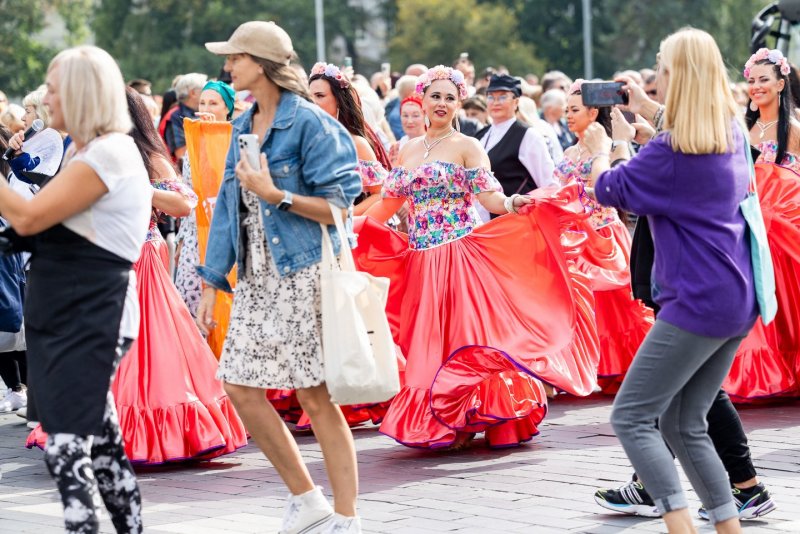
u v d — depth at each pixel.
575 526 6.55
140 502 5.72
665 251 5.48
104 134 5.36
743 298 5.42
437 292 8.56
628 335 10.62
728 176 5.43
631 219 11.66
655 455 5.47
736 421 6.46
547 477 7.68
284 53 6.05
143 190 5.45
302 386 6.00
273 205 5.93
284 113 5.99
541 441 8.80
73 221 5.28
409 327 8.75
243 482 7.88
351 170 5.99
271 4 72.62
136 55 69.06
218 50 6.01
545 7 74.81
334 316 5.83
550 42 75.06
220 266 6.20
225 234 6.18
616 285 10.41
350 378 5.78
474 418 8.42
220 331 9.54
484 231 8.63
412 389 8.47
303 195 6.00
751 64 9.96
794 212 9.83
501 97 11.56
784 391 9.84
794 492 7.08
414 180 8.68
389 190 8.86
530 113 13.93
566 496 7.19
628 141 6.17
